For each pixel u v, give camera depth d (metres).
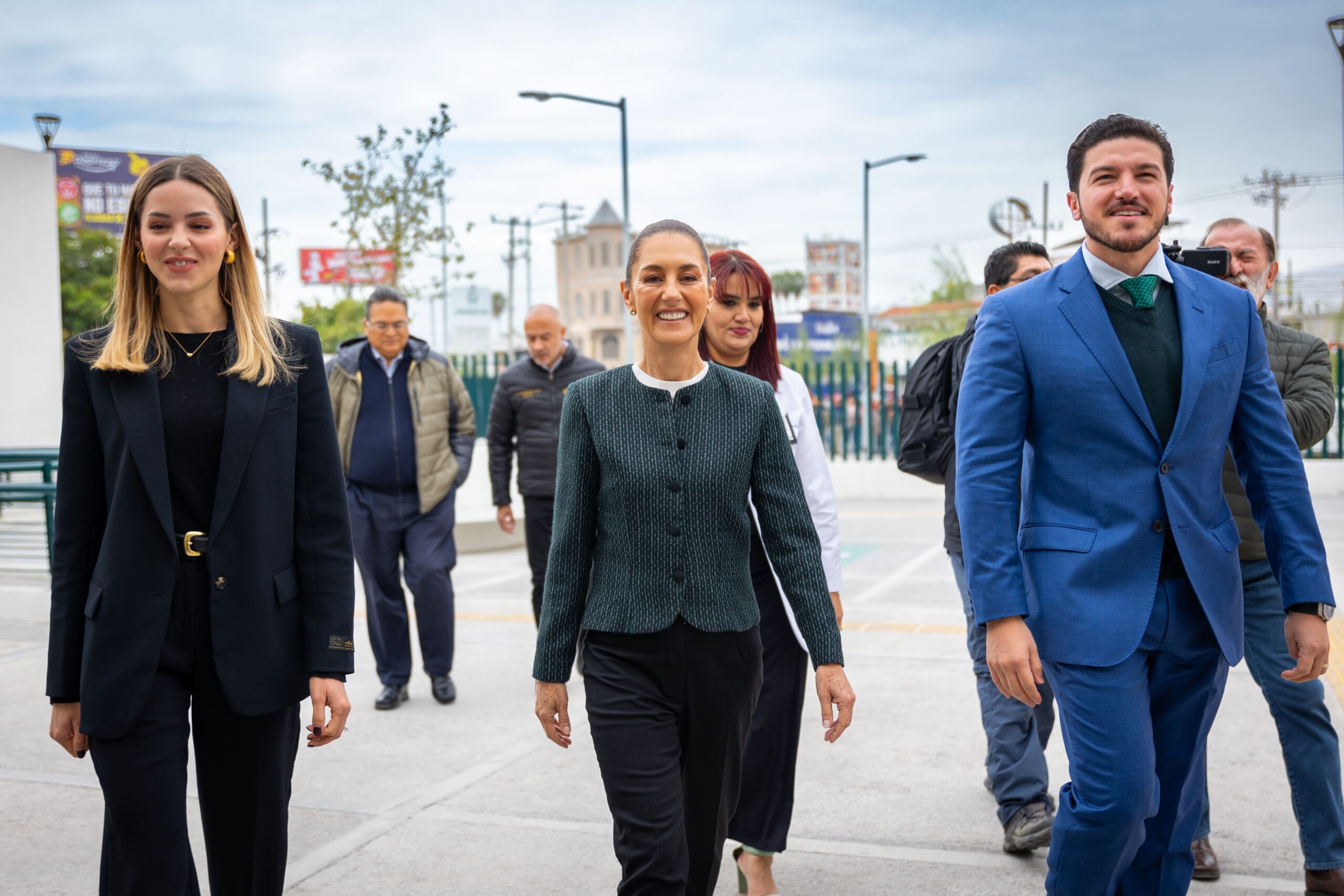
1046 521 2.63
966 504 2.59
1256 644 3.33
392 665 5.77
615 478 2.57
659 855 2.42
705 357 3.56
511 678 6.34
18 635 7.55
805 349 34.31
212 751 2.48
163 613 2.36
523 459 6.52
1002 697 3.80
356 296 35.34
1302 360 3.58
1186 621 2.58
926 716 5.27
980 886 3.44
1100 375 2.57
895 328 39.53
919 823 3.97
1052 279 2.68
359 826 4.03
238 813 2.50
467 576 10.09
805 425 3.52
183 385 2.44
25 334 17.08
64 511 2.40
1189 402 2.55
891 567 9.82
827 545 3.48
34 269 17.20
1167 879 2.74
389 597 5.79
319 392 2.56
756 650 2.64
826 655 2.60
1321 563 2.59
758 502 2.71
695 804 2.61
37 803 4.29
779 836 3.32
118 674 2.33
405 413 5.87
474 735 5.20
